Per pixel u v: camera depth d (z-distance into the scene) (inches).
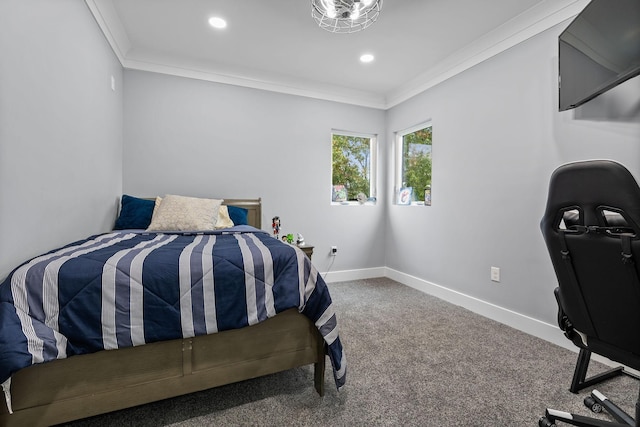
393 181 148.6
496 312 94.1
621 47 57.0
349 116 143.6
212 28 91.9
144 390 44.4
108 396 42.6
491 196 96.2
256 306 49.7
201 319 46.1
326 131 139.1
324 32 93.7
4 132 44.7
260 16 85.6
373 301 112.7
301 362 54.9
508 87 90.4
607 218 42.1
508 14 83.7
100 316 41.2
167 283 44.8
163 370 45.4
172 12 84.2
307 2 79.3
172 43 100.7
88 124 75.9
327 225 140.5
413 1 77.9
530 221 84.7
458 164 109.0
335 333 53.3
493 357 70.7
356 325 89.7
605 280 38.5
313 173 136.9
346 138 147.5
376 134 150.3
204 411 51.6
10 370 34.2
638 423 40.3
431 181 122.3
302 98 134.1
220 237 76.5
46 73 56.4
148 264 45.3
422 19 85.9
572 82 69.7
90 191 77.7
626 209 34.9
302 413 51.3
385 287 132.4
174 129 113.3
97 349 40.9
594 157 69.7
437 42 98.7
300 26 90.3
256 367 51.4
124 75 106.7
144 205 99.6
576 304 43.0
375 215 150.2
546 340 79.9
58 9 60.7
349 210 144.7
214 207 99.9
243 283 49.2
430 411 52.1
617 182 35.4
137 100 108.4
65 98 63.8
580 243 40.0
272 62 114.0
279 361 53.1
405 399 55.2
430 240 123.0
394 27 90.0
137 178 109.0
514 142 88.7
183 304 45.3
